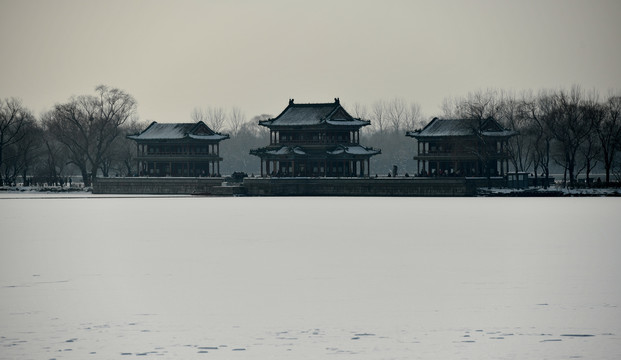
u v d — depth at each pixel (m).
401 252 122.00
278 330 75.44
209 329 75.88
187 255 120.06
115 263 112.62
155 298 88.50
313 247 128.12
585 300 86.12
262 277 100.81
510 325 76.62
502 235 143.25
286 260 114.56
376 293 90.56
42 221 177.12
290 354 68.75
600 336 72.81
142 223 170.25
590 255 117.69
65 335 74.12
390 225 161.38
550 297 87.75
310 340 72.38
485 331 74.75
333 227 158.38
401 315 80.50
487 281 97.31
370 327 76.31
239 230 154.00
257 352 69.31
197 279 99.75
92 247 129.88
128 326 77.00
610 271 103.75
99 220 178.75
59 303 86.12
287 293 90.75
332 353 68.94
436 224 162.75
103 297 89.00
